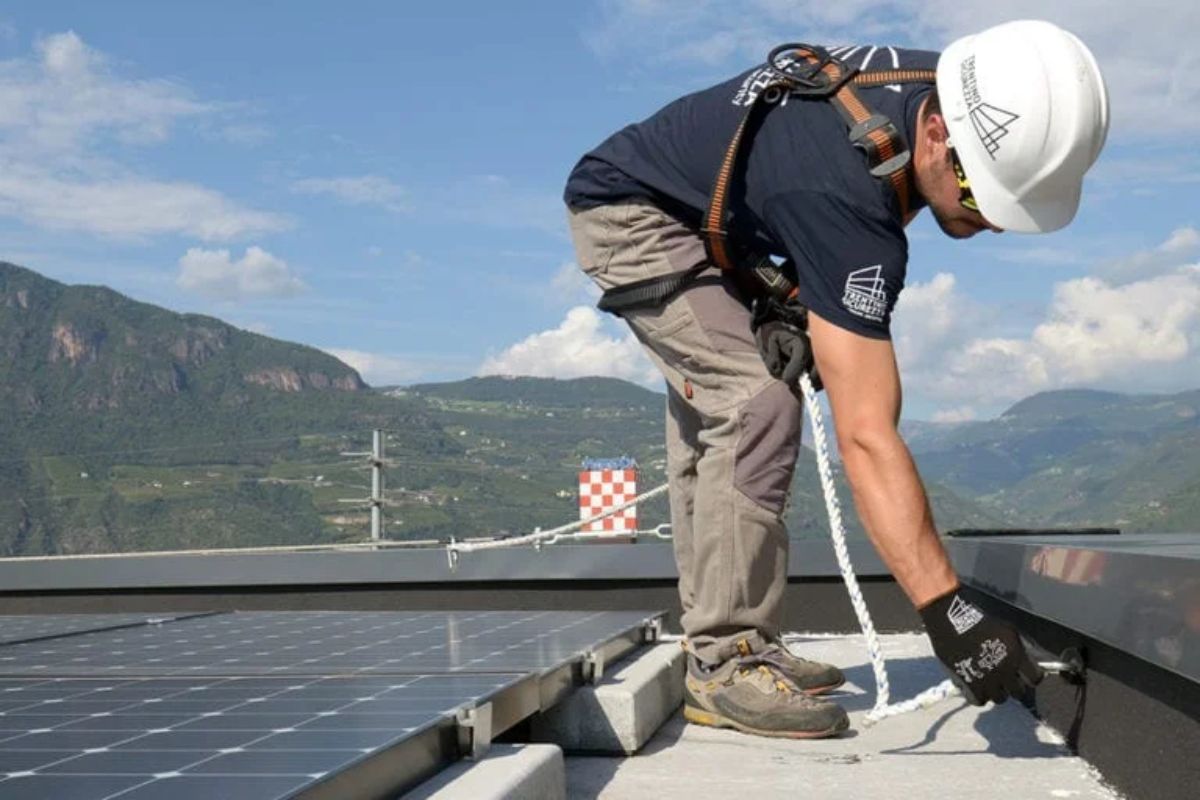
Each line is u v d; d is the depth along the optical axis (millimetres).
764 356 2752
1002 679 2318
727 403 2879
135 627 3783
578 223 3010
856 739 2848
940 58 2418
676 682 3275
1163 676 1828
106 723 1793
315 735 1665
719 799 2240
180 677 2393
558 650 2805
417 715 1832
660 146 2795
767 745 2793
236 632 3529
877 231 2361
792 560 5152
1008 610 3209
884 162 2342
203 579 5668
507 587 5422
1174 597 1479
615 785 2391
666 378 3047
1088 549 1930
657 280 2887
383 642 3104
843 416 2363
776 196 2451
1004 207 2314
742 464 2875
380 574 5531
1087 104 2270
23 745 1602
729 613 2947
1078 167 2295
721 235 2705
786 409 2848
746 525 2889
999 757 2553
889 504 2311
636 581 5301
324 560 5578
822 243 2371
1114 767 2182
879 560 5074
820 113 2443
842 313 2352
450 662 2586
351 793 1452
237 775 1381
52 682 2355
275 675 2398
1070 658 2488
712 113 2672
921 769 2461
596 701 2691
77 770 1420
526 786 1787
